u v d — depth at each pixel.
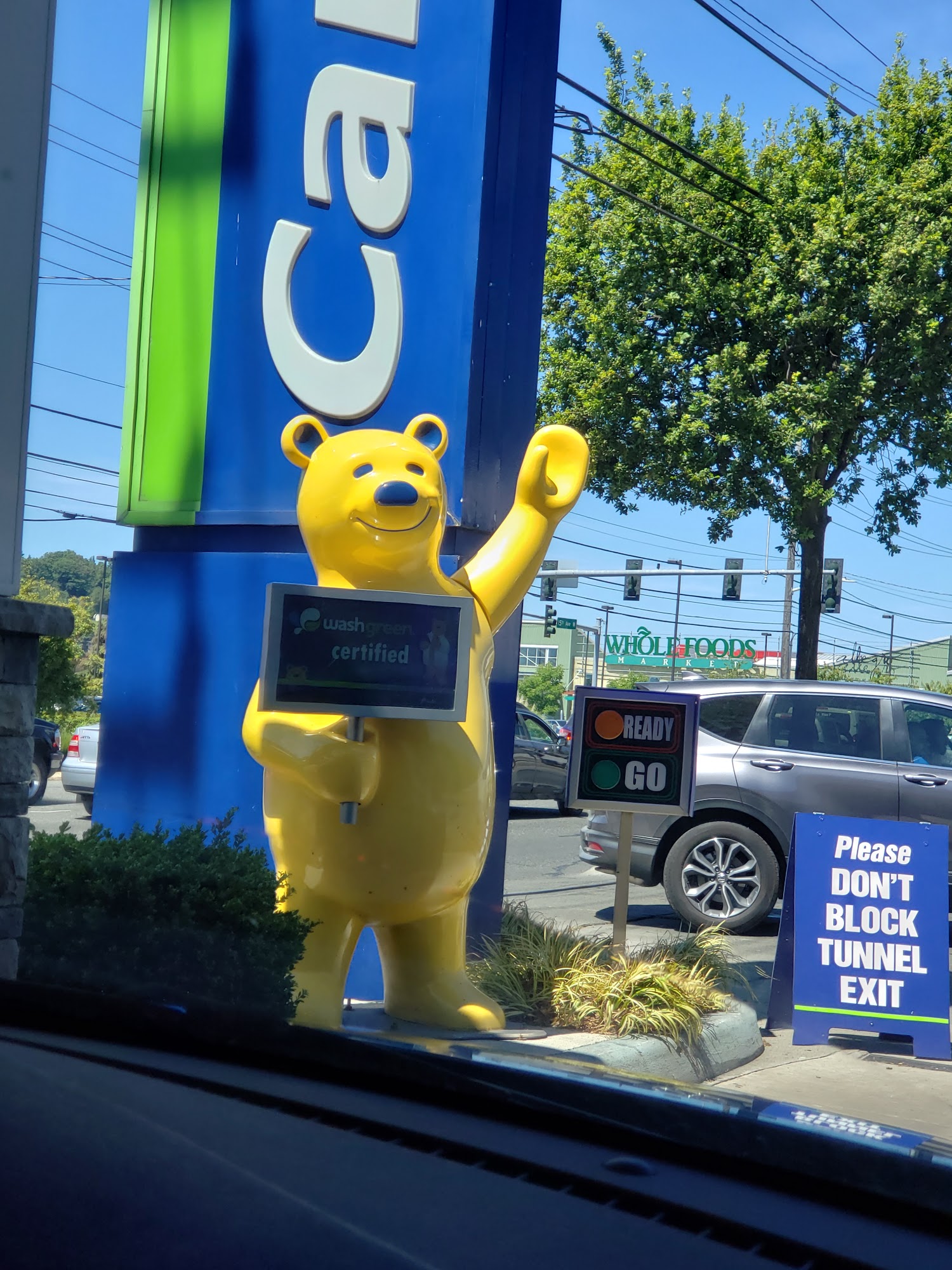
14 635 3.92
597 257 22.69
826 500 21.11
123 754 6.91
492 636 4.80
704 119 22.55
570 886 11.63
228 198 6.79
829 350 21.48
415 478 4.43
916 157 21.70
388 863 4.36
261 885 4.19
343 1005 5.15
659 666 75.00
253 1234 1.32
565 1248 1.37
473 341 6.12
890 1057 6.05
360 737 4.15
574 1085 1.87
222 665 6.67
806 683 9.45
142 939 3.86
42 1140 1.55
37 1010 2.25
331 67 6.49
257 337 6.68
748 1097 1.99
